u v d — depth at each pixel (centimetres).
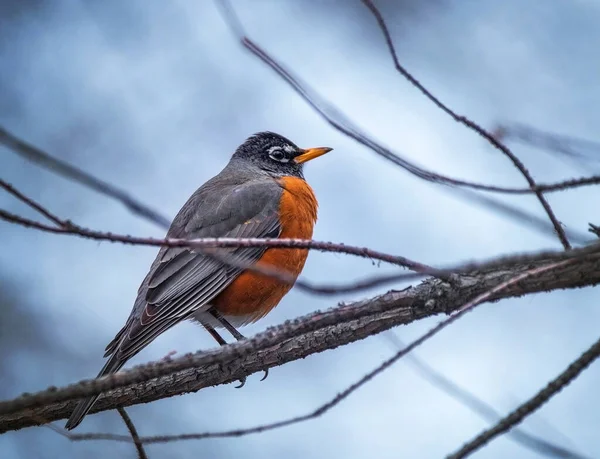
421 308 862
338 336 970
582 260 771
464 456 707
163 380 1044
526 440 748
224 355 789
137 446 925
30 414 1025
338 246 767
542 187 757
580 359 705
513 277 796
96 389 755
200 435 911
